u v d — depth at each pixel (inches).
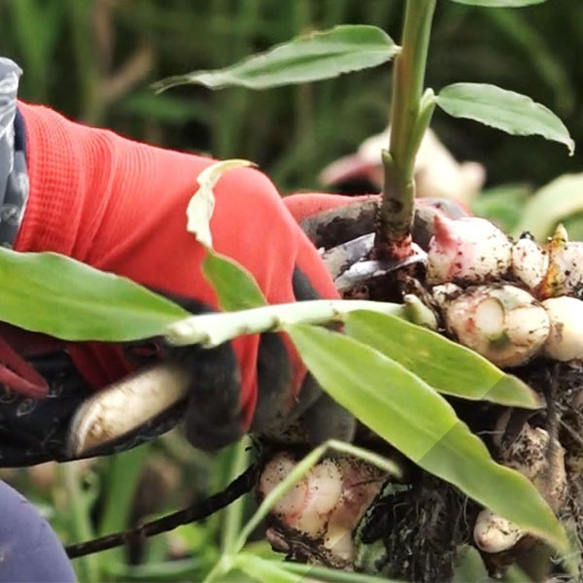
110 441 46.6
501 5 50.0
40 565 46.8
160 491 82.2
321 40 49.4
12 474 77.1
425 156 67.6
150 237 47.3
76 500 69.1
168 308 45.6
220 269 46.0
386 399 46.0
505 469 46.3
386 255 51.0
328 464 50.7
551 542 47.4
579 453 50.8
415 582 51.6
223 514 66.9
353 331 46.8
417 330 46.7
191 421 46.9
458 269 49.0
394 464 50.8
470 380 46.8
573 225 69.5
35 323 45.4
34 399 48.6
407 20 49.2
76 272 45.4
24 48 107.3
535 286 49.2
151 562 70.2
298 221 53.1
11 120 46.6
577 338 48.7
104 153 47.6
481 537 50.3
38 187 46.8
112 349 47.9
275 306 46.0
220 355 46.4
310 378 48.4
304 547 51.0
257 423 48.1
